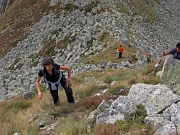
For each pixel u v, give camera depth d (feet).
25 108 42.60
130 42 118.93
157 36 168.76
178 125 20.21
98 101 32.35
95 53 113.29
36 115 32.35
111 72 67.62
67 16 175.11
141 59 94.17
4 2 336.08
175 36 191.62
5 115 36.11
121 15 163.12
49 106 34.58
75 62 112.68
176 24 222.89
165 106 24.40
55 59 134.41
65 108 32.53
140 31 156.46
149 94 26.86
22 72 119.96
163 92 26.40
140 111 24.94
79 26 154.92
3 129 26.94
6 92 83.66
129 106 25.11
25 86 86.99
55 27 172.04
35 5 231.91
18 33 204.23
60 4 195.00
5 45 202.39
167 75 32.99
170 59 33.53
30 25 203.41
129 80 42.24
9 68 164.45
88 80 61.82
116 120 23.59
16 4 285.02
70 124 26.27
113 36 123.65
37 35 180.55
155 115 23.22
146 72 47.32
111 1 180.96
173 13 247.50
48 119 29.94
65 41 149.79
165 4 258.57
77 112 31.27
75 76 70.59
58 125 27.76
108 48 110.63
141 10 205.16
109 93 36.94
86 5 172.96
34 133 26.08
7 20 264.72
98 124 23.36
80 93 40.55
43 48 159.02
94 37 129.59
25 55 168.35
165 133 19.54
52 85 32.19
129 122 23.20
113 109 25.23
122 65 83.51
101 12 159.53
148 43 134.62
